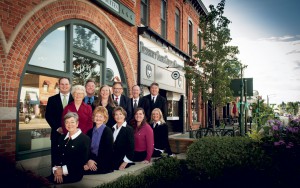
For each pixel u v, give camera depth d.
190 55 18.67
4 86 5.19
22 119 5.83
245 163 4.39
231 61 13.13
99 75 8.68
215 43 12.74
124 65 9.82
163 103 7.74
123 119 5.63
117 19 9.45
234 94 11.86
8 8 5.31
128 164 5.60
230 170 4.46
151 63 12.01
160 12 13.88
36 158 5.99
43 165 6.19
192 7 19.09
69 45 7.06
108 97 6.20
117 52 9.45
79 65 7.78
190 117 18.20
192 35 19.16
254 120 14.23
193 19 19.42
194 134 12.88
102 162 5.01
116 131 5.59
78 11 7.28
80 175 4.48
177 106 16.62
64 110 5.10
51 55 6.68
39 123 6.27
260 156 4.41
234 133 11.31
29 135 6.00
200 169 4.71
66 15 6.81
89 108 5.33
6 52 5.22
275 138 4.77
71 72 7.11
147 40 11.77
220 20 12.78
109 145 5.06
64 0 6.73
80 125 5.13
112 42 9.09
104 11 8.64
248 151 4.60
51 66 6.66
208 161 4.67
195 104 19.80
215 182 4.55
